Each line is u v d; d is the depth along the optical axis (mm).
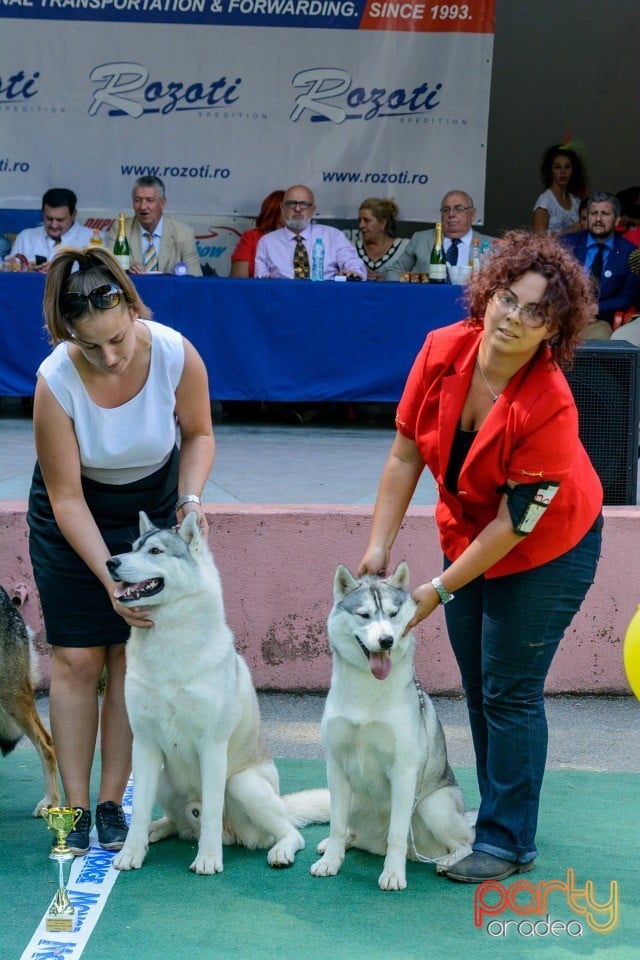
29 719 4438
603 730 5508
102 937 3471
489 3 11648
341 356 9305
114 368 3867
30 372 9156
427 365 3838
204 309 9148
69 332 3785
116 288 3746
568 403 3562
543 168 12070
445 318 9281
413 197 12008
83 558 4008
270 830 4129
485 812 3992
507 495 3641
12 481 7082
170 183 11797
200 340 9172
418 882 3912
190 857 4102
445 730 5492
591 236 9664
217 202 11883
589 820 4469
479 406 3695
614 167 14430
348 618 3818
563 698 5957
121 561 3754
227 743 3988
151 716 3914
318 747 5242
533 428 3518
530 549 3711
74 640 4164
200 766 4012
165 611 3838
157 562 3783
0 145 11547
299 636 5934
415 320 9297
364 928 3559
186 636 3855
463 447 3746
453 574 3746
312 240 10312
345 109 11781
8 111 11484
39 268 9492
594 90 14250
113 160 11703
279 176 11883
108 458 4066
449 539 3957
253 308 9188
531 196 14539
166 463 4273
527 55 14125
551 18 14000
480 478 3641
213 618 3924
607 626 5902
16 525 5828
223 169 11820
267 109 11727
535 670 3824
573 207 11945
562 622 3818
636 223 11078
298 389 9305
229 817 4191
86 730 4215
